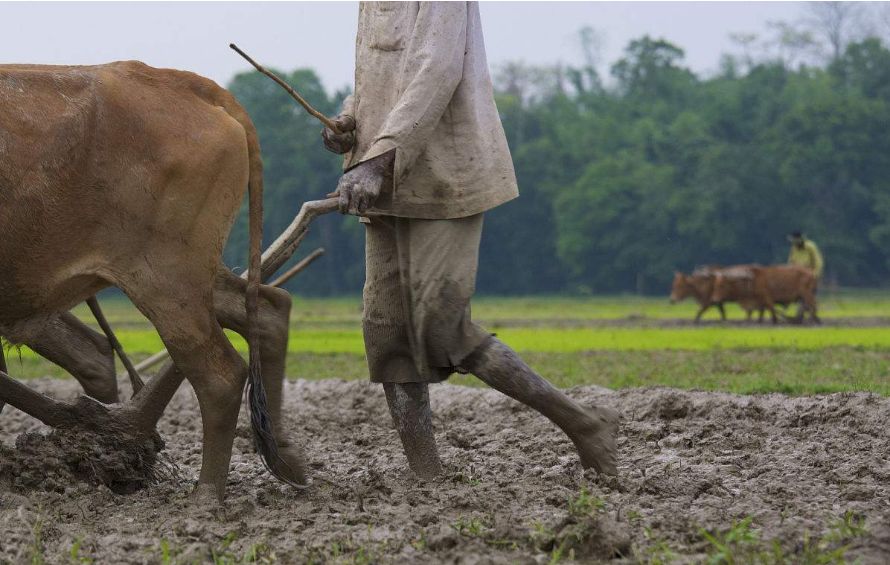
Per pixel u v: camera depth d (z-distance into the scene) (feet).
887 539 54.34
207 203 66.08
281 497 69.21
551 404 70.38
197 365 66.13
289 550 55.36
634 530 57.98
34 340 75.77
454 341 71.31
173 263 65.62
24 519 60.29
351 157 73.67
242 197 67.87
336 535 57.67
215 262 66.64
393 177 67.87
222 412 66.54
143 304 65.46
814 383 127.24
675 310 529.04
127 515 64.03
